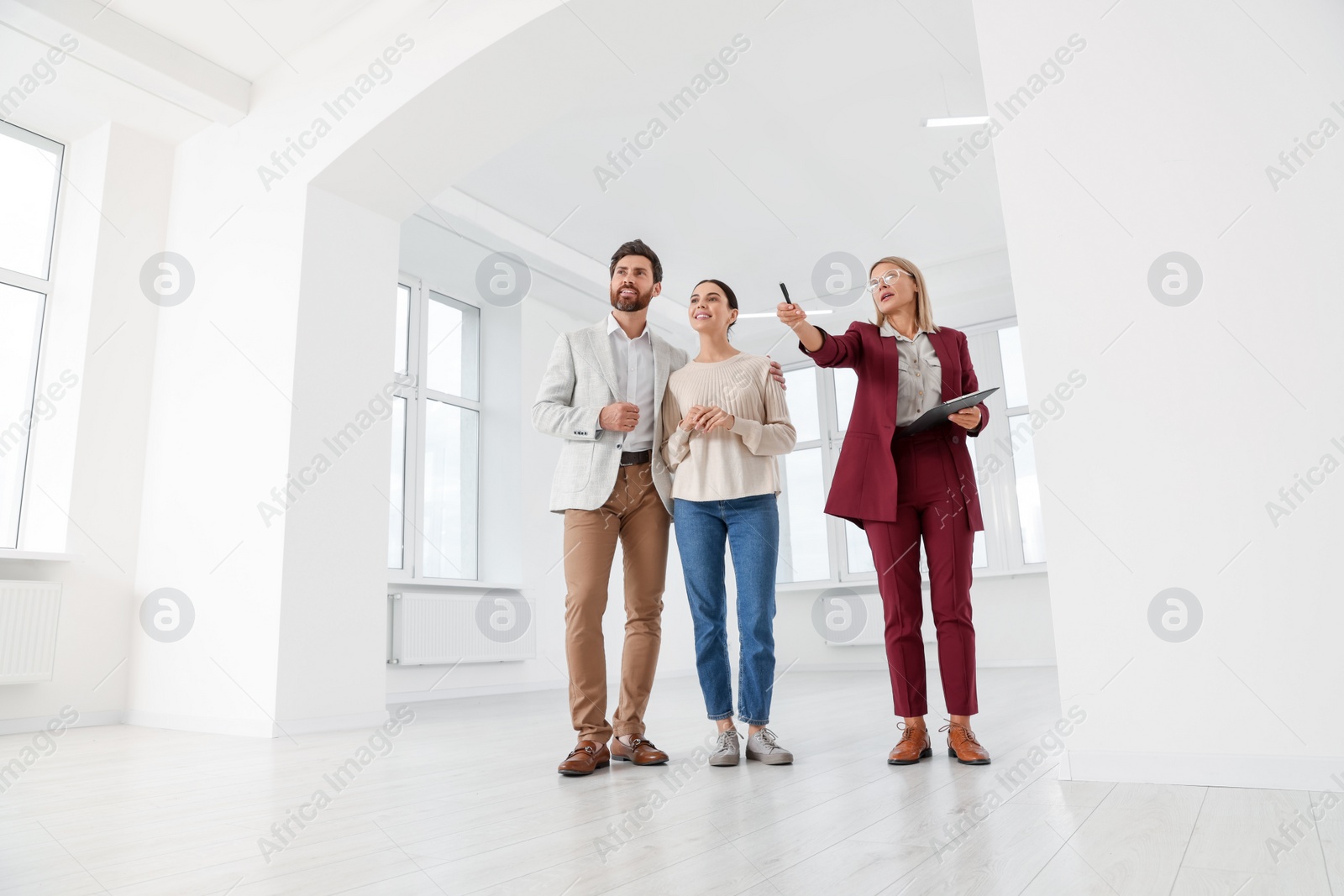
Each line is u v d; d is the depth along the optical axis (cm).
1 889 121
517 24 325
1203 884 106
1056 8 204
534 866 126
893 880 112
